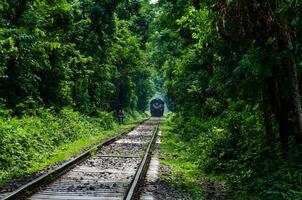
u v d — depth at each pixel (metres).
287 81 14.31
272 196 12.38
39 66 31.03
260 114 20.33
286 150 14.81
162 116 124.00
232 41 14.27
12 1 28.66
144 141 34.19
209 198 12.86
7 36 26.00
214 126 26.31
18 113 29.56
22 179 15.65
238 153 18.64
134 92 89.56
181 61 32.66
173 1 27.75
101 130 45.66
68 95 40.53
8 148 19.83
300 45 13.54
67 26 36.19
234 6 12.73
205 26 15.80
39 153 23.03
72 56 40.22
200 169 19.30
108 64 55.09
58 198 11.80
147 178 15.89
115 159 21.66
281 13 12.27
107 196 12.22
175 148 28.62
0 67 25.83
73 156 23.20
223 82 17.28
